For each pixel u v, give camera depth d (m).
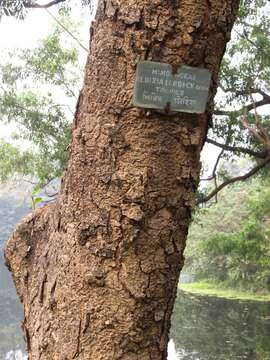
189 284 24.12
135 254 1.15
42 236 1.31
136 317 1.15
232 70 7.90
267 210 11.70
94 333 1.15
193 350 10.95
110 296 1.15
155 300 1.17
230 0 1.18
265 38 7.75
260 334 12.26
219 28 1.16
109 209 1.15
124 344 1.15
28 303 1.29
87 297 1.16
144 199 1.15
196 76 1.15
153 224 1.16
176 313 16.08
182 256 1.21
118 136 1.15
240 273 21.61
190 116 1.17
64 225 1.21
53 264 1.22
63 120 9.39
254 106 7.36
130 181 1.15
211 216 21.41
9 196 15.30
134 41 1.14
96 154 1.17
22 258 1.34
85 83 1.21
